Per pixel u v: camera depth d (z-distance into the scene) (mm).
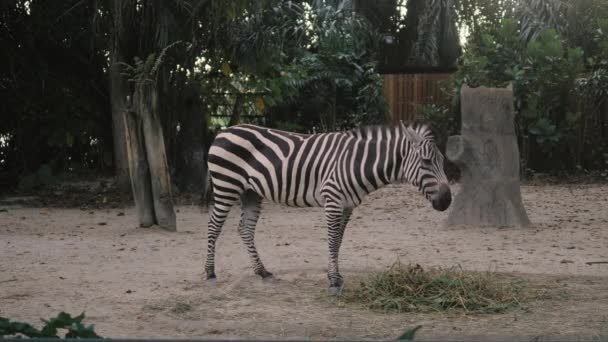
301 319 6254
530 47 17812
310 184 7270
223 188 7547
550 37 17781
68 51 15859
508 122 11203
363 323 6129
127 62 14203
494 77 18328
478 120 11102
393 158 6988
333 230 7156
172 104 14922
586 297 6980
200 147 15328
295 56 18797
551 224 11445
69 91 16281
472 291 6852
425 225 11492
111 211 13070
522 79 17484
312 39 19812
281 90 17000
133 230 10844
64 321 3422
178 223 11734
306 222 11836
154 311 6473
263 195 7449
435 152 6844
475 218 11148
